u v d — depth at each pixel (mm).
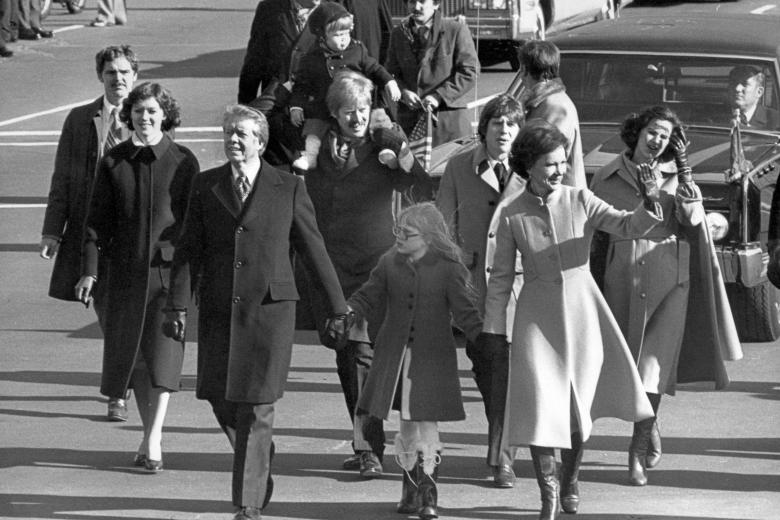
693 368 16500
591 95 23812
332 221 17391
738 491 15945
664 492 15938
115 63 18625
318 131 18312
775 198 16203
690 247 16062
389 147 17250
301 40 23922
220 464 17109
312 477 16594
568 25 49469
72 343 22875
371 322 16781
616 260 16219
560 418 14617
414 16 24922
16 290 26250
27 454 17438
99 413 19234
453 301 15203
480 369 16203
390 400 15148
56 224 18750
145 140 16922
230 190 15094
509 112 16922
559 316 14844
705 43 23875
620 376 15117
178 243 15305
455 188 17375
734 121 21297
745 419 18688
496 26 45094
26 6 58938
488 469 16844
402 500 15312
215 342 15164
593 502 15602
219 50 56562
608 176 16656
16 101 46469
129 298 16703
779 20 26016
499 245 15078
